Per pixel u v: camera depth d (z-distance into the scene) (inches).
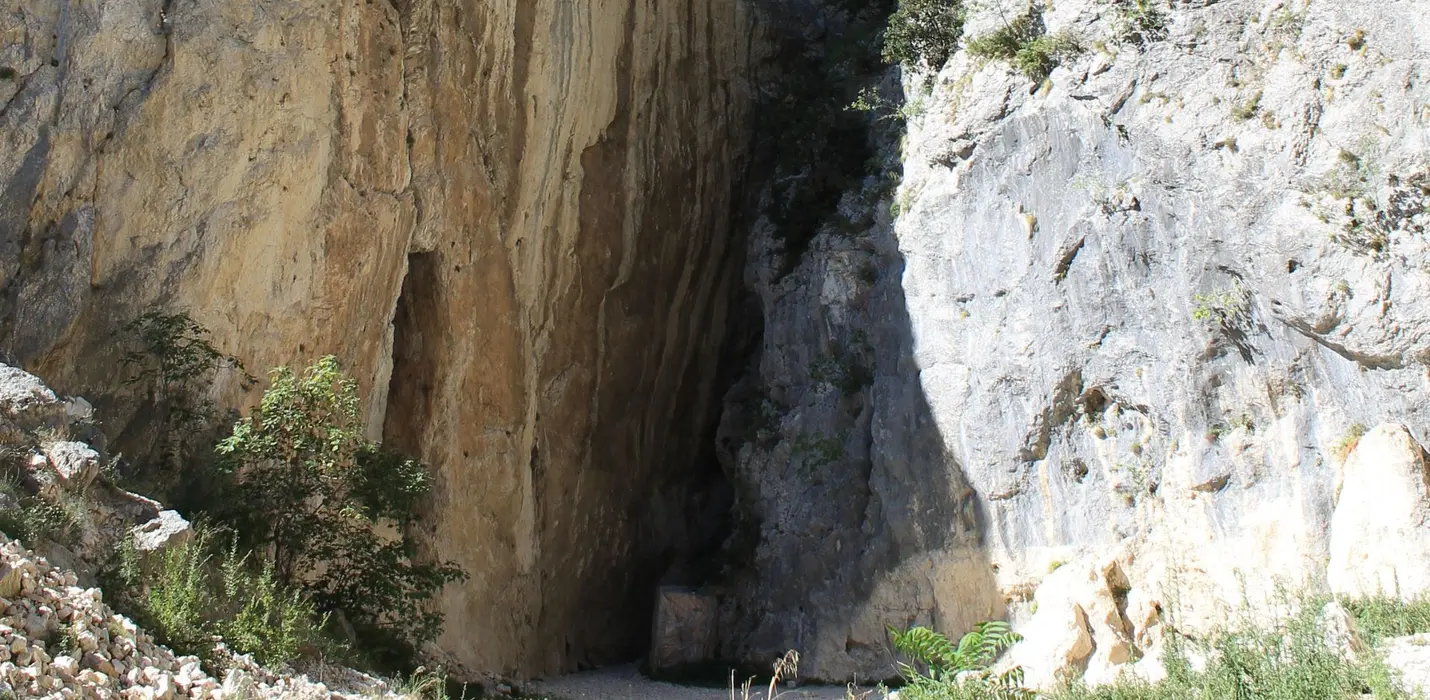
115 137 539.8
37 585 335.6
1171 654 422.3
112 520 418.3
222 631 395.2
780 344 868.6
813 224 895.1
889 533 764.6
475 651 719.7
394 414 709.9
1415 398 598.2
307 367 608.1
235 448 507.2
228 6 578.9
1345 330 609.9
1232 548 649.6
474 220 728.3
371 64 653.3
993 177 757.9
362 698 401.4
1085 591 643.5
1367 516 592.1
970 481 743.1
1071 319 716.7
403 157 666.8
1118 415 708.7
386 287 663.8
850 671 759.1
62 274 513.3
